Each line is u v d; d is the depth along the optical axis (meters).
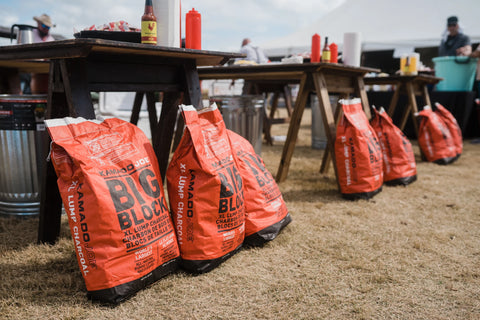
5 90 2.68
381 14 9.27
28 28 2.67
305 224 2.01
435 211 2.27
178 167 1.48
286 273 1.49
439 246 1.76
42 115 1.98
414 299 1.32
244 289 1.36
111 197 1.21
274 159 3.82
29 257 1.57
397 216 2.17
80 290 1.33
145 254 1.28
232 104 3.00
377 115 2.94
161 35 1.71
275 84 4.78
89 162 1.22
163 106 2.01
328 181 2.96
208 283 1.40
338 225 2.01
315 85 2.60
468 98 5.27
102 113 4.92
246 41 5.79
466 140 5.49
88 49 1.29
